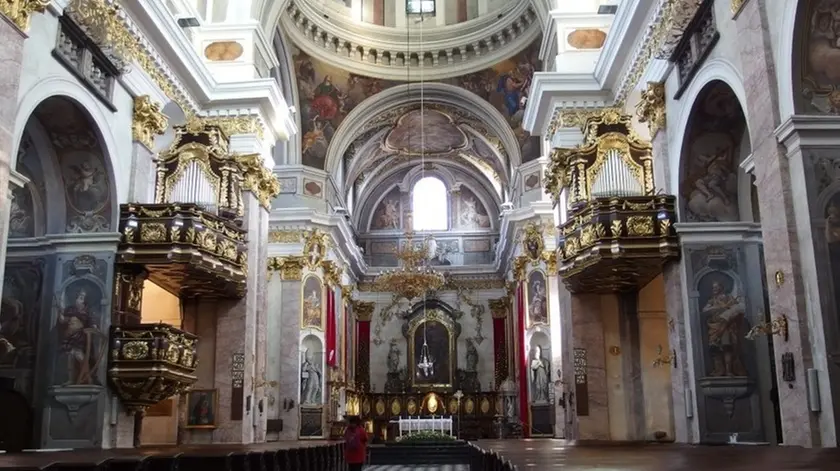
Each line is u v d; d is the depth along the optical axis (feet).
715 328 37.65
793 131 26.50
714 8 34.73
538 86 52.54
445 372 109.19
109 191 40.09
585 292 49.67
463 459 78.84
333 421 84.99
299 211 79.25
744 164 31.42
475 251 115.55
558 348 74.13
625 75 48.75
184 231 40.16
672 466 16.40
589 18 55.01
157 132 44.45
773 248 27.76
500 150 97.66
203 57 55.67
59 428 37.42
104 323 38.50
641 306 49.62
